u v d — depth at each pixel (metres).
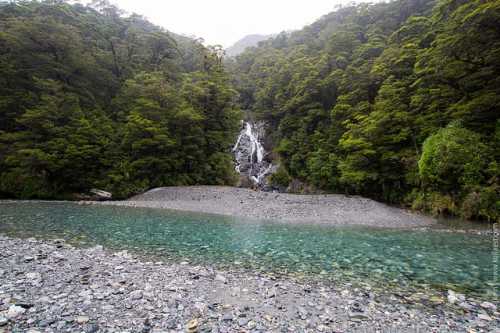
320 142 37.16
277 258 8.94
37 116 26.80
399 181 25.31
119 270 6.76
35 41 31.92
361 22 59.28
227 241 11.23
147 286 5.72
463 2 21.50
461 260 8.96
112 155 30.73
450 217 18.41
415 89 25.34
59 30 34.12
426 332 4.40
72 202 24.80
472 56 18.67
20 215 16.45
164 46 47.69
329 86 40.47
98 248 9.12
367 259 9.01
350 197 24.56
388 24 49.88
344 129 33.69
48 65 32.09
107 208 21.25
